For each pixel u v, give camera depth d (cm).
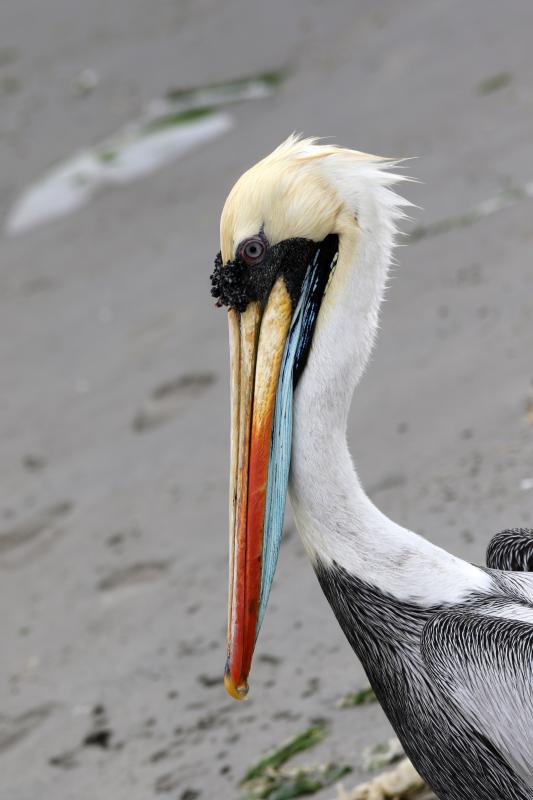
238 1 3331
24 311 2119
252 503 638
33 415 1709
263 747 925
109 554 1310
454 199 1781
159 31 3319
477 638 595
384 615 635
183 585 1208
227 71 2916
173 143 2630
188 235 2178
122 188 2530
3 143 2959
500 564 709
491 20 2534
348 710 923
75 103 3053
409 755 652
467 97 2188
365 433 1283
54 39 3488
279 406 645
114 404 1653
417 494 1131
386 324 1503
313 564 657
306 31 2994
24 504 1481
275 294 648
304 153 657
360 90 2461
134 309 1941
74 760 1012
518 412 1197
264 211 643
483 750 599
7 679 1161
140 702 1052
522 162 1811
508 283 1466
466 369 1320
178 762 952
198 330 1770
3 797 992
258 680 1000
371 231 646
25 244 2438
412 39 2634
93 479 1486
